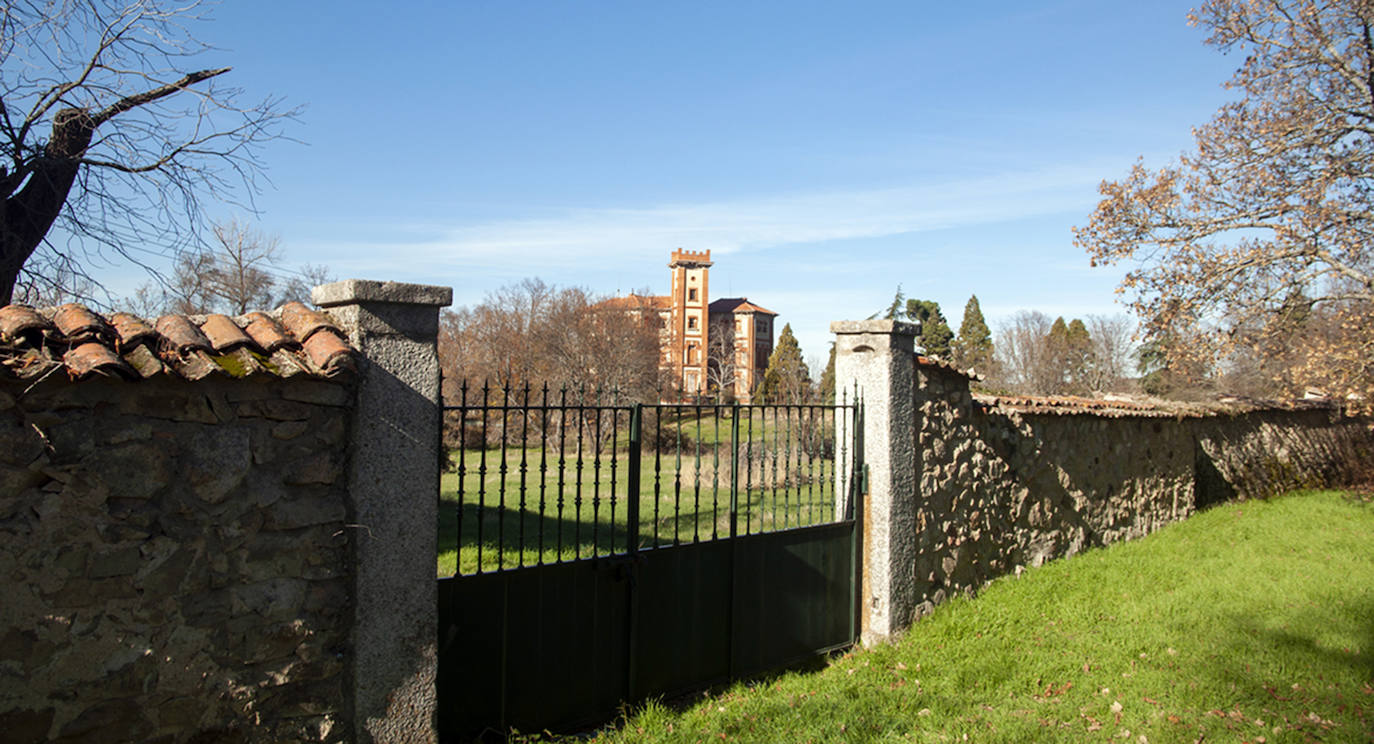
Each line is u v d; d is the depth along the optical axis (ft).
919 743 14.89
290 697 11.30
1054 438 29.63
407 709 12.25
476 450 57.21
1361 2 40.45
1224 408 44.96
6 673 9.19
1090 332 142.72
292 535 11.30
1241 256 43.24
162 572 10.25
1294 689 17.60
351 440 11.78
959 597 23.29
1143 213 45.57
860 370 21.29
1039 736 15.20
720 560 17.89
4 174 23.40
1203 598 24.27
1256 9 43.57
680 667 17.10
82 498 9.66
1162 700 17.04
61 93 24.17
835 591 20.65
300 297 57.31
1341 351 41.78
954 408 23.79
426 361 12.45
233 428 10.78
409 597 12.26
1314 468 53.88
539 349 101.71
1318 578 26.78
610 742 14.51
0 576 9.12
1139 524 35.96
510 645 14.25
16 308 9.71
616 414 15.85
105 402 9.82
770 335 266.16
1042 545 28.53
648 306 122.31
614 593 15.89
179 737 10.41
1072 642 20.40
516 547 26.84
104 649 9.85
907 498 21.34
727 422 65.67
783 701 16.47
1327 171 42.06
